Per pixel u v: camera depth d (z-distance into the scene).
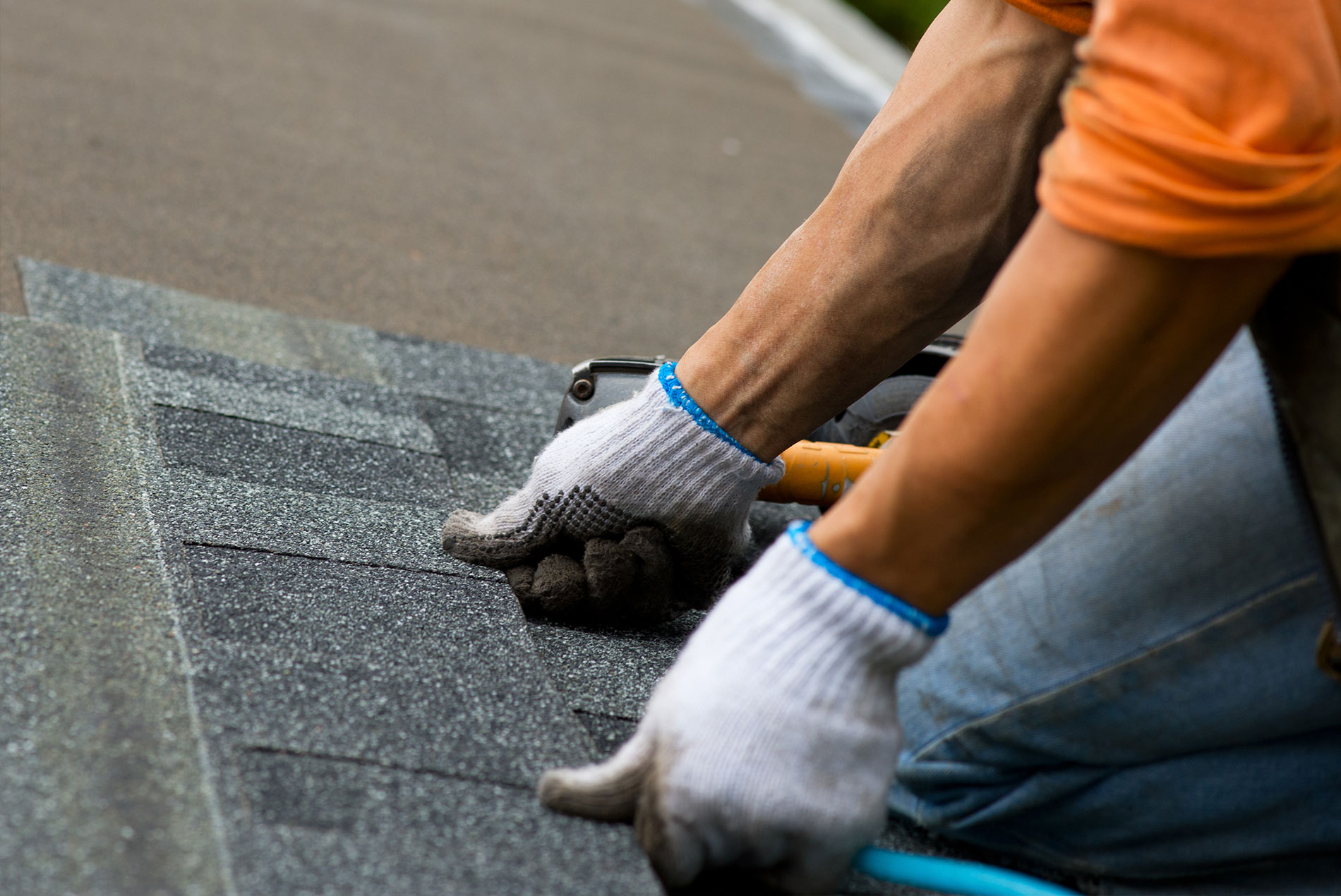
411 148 5.30
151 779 1.41
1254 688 1.49
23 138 4.30
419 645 1.82
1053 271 1.22
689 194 5.58
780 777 1.40
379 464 2.49
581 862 1.44
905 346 1.90
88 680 1.56
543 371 3.32
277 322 3.23
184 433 2.38
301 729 1.56
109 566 1.83
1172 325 1.21
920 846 1.74
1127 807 1.60
